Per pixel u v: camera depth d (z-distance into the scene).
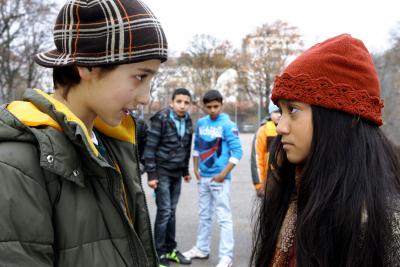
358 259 1.23
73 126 1.25
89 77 1.34
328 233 1.27
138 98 1.37
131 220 1.54
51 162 1.20
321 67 1.32
